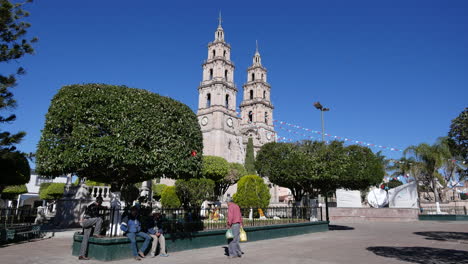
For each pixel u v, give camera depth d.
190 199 24.30
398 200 37.72
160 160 11.30
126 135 10.68
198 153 13.26
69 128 11.07
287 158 20.66
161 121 11.76
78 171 11.94
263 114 81.38
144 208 12.14
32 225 15.95
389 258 9.98
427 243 13.88
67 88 11.62
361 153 20.86
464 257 10.07
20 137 15.73
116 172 11.97
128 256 10.27
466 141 14.16
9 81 15.48
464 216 31.34
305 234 18.50
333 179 19.42
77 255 10.43
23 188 36.34
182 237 12.22
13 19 15.71
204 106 71.19
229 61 73.50
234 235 10.56
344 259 9.90
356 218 32.25
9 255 10.41
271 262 9.47
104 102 11.16
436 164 41.12
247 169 61.84
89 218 10.14
